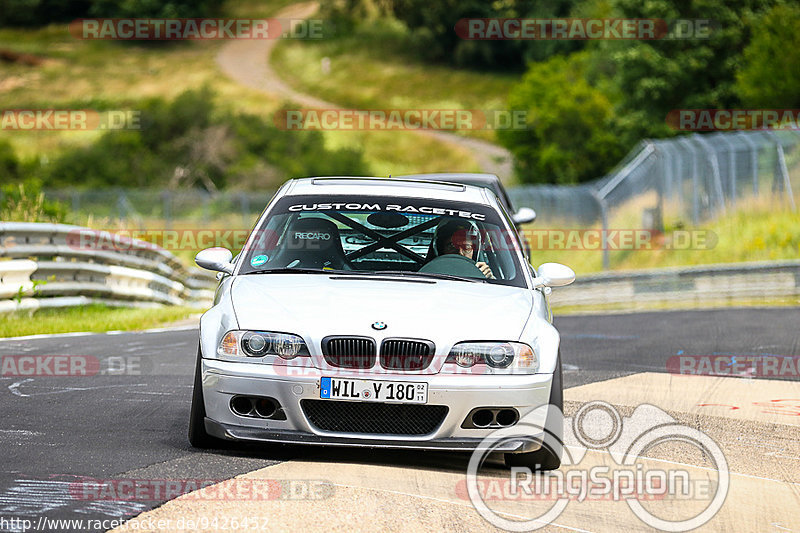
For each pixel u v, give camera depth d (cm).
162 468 1803
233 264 2272
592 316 6456
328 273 2183
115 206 12456
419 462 1970
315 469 1848
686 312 6444
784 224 10056
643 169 11344
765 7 18112
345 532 1459
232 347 1920
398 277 2167
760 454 2227
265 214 2381
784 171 10500
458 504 1670
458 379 1888
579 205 11706
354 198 2419
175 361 3475
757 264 7556
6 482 1661
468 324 1953
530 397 1919
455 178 4431
